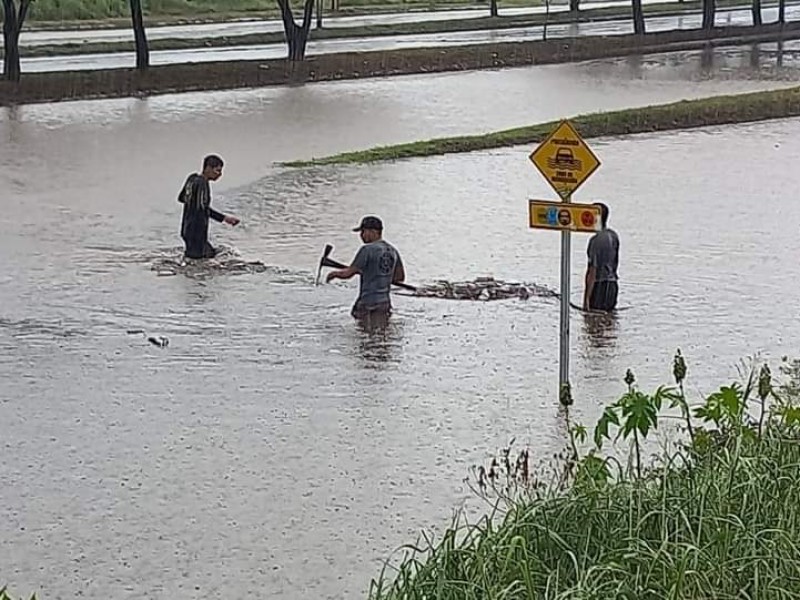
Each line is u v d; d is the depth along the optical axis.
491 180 22.42
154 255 16.44
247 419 10.32
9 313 13.57
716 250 16.88
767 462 6.73
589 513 6.33
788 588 5.68
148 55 39.62
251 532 8.12
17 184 21.62
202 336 12.79
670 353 12.29
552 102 33.78
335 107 32.62
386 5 65.25
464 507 8.45
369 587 7.27
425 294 14.52
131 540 8.02
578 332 13.02
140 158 24.50
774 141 27.06
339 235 17.80
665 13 63.50
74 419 10.28
